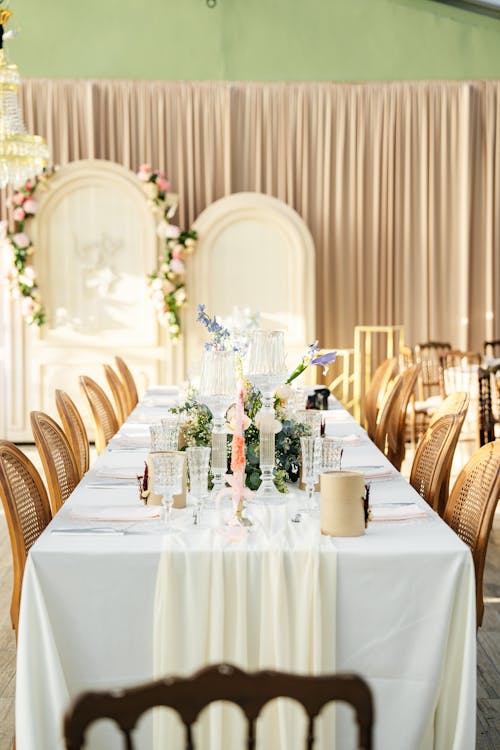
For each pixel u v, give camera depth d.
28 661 2.27
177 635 2.33
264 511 2.76
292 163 9.03
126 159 8.89
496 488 2.79
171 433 2.96
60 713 2.26
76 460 3.93
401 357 8.60
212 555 2.31
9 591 4.42
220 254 8.55
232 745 2.26
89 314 8.40
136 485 3.16
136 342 8.43
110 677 2.35
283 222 8.51
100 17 8.97
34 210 8.12
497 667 3.50
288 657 2.32
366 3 9.16
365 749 1.31
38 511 3.03
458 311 9.25
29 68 8.93
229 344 3.29
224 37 9.09
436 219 9.20
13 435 8.48
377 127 9.08
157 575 2.33
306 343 8.57
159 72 9.05
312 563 2.31
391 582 2.33
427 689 2.34
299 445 3.16
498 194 9.19
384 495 3.02
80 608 2.33
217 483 2.87
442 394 8.51
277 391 3.24
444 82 9.08
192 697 1.29
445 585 2.33
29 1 8.90
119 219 8.36
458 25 9.20
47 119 8.81
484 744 2.84
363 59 9.19
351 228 9.14
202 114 8.97
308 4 9.13
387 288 9.20
